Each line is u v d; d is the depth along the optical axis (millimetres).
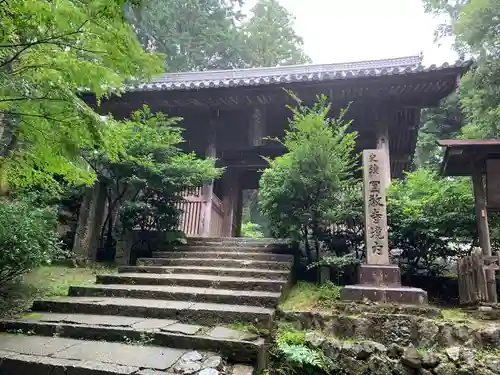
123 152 5121
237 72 15062
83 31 3236
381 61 13719
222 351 3645
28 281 5891
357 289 5113
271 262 6395
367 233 5605
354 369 4238
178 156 8227
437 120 18031
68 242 8250
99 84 3721
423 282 6781
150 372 3148
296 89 9789
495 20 9891
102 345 3801
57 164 4520
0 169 4828
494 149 5836
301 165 6188
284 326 4664
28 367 3295
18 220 4965
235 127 12172
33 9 3006
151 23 17172
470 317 4777
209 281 5602
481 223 5863
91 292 5414
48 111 3641
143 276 5922
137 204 7469
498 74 9641
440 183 7152
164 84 10578
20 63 3602
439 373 4102
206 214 9758
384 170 5832
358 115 10945
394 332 4527
